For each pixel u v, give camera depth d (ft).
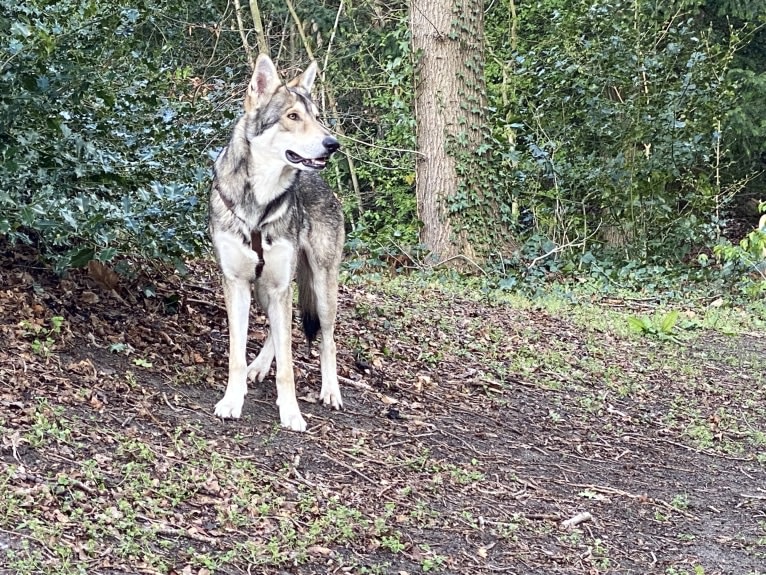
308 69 12.90
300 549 10.45
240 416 12.65
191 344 14.08
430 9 26.32
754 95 41.29
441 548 11.24
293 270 12.80
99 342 13.11
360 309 17.85
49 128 12.69
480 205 26.61
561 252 29.09
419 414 14.35
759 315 26.12
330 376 13.83
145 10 13.79
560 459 14.16
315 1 39.06
